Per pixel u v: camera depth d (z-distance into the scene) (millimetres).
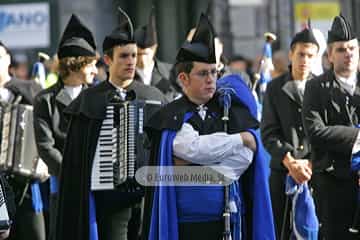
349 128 18969
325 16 34312
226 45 40719
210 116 16359
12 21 34750
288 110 21266
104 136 18391
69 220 18547
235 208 16156
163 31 42562
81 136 18547
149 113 18438
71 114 18641
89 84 20828
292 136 21172
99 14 40594
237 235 16281
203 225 16266
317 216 19641
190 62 16250
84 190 18312
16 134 21203
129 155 18250
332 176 19250
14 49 35188
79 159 18547
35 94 21984
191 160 16188
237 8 40750
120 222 18484
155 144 16531
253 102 16578
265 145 21219
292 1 33750
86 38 20750
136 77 22984
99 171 18328
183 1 42406
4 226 16547
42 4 34750
